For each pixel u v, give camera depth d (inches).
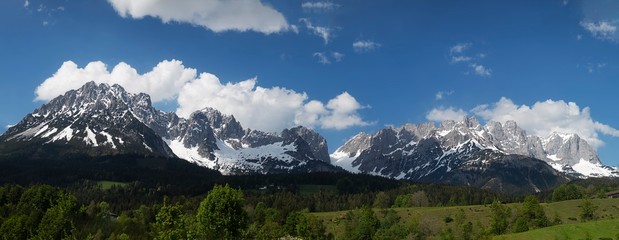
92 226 6796.3
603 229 5777.6
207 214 2605.8
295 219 7652.6
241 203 2696.9
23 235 5925.2
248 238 2834.6
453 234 7849.4
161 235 2576.3
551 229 6063.0
